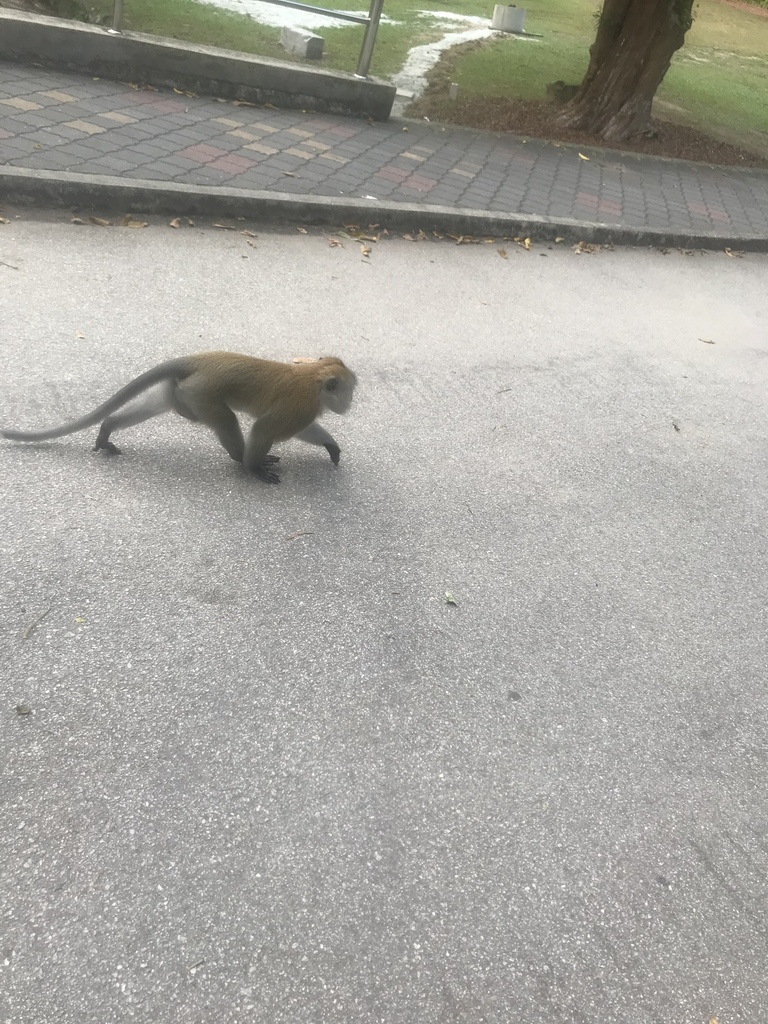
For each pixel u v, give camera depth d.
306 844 2.72
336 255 7.19
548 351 6.60
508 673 3.59
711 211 10.84
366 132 10.05
